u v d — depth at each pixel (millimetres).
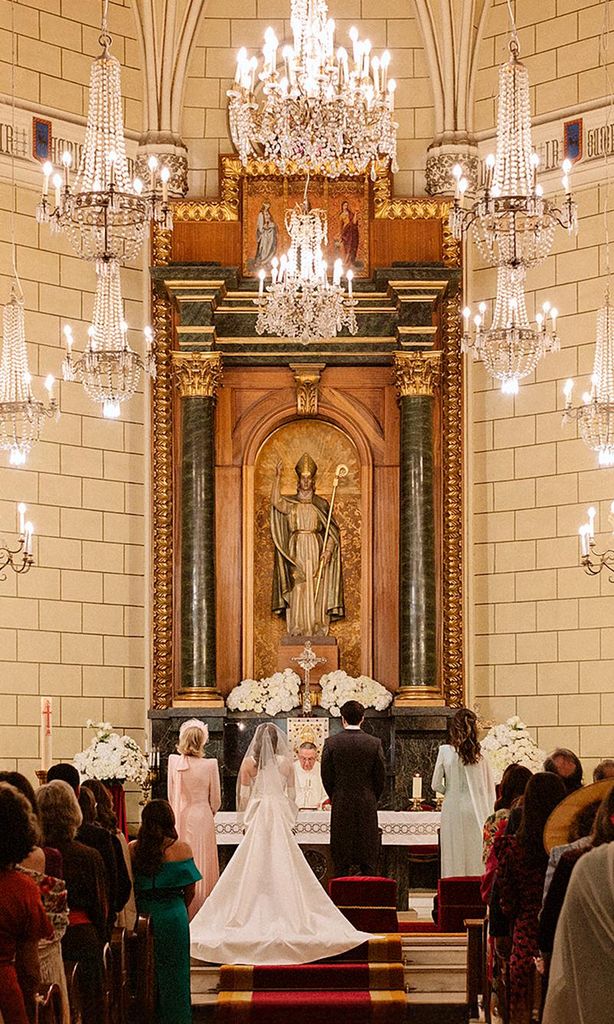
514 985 8781
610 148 18547
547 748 18469
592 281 18547
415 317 19203
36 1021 6910
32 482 18203
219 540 19672
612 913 4910
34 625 18031
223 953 12219
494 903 8945
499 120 12539
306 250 15383
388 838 15969
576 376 18609
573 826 7844
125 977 10266
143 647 18953
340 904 13203
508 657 18875
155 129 19594
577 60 18938
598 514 18297
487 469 19266
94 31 19266
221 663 19484
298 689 19141
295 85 12922
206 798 14398
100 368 15281
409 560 19062
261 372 19875
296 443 20000
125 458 19062
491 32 19719
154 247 19469
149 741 18703
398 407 19562
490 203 12336
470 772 14531
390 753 19047
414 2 19984
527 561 18828
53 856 8242
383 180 19719
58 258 18672
